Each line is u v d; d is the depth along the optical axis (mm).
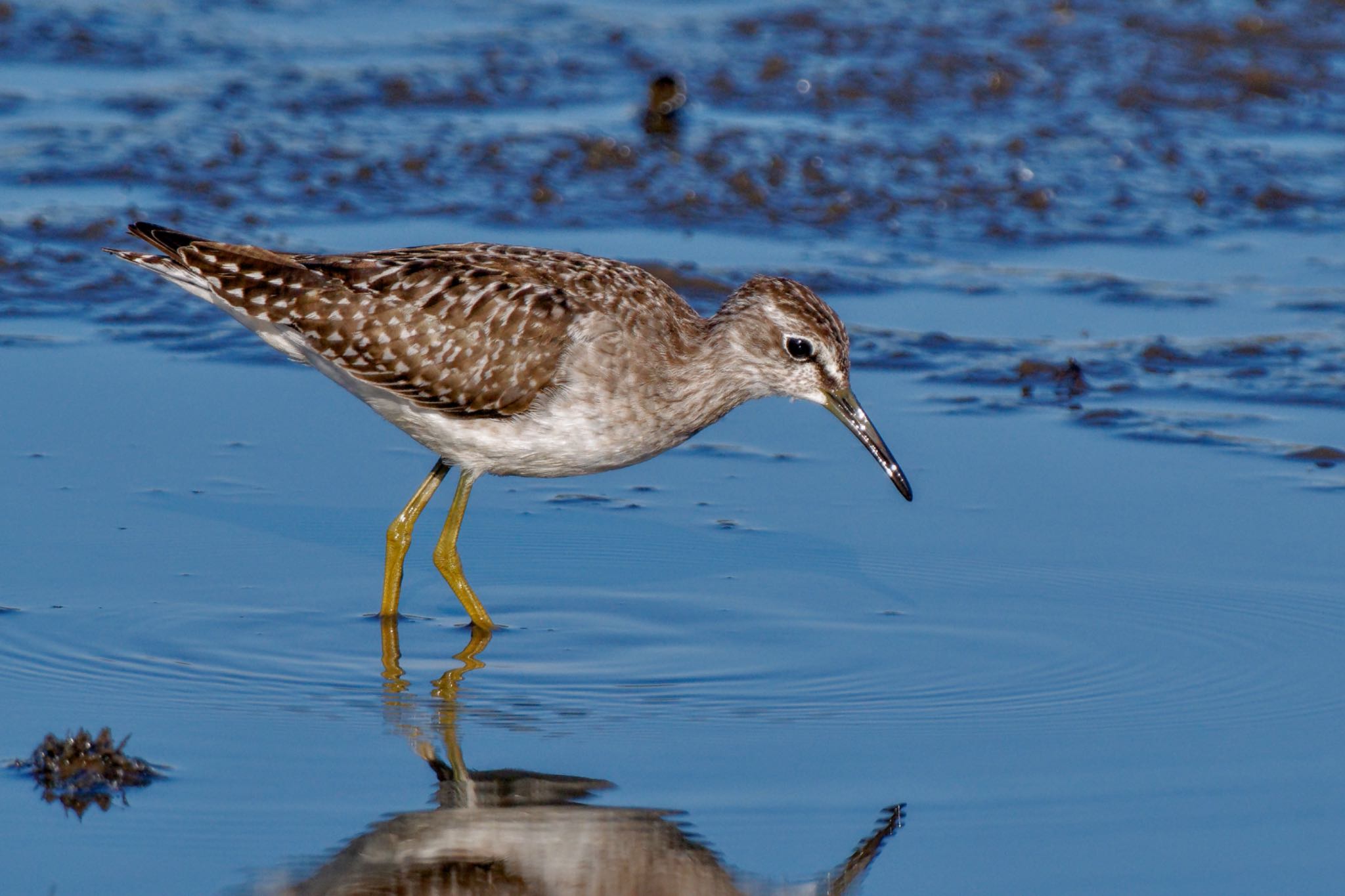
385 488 13750
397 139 20812
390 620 11570
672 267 17656
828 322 12227
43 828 8586
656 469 14484
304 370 15961
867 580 12219
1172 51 24766
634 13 26547
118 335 16406
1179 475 13984
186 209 18562
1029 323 17219
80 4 25312
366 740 9648
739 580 12266
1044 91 23375
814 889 8242
